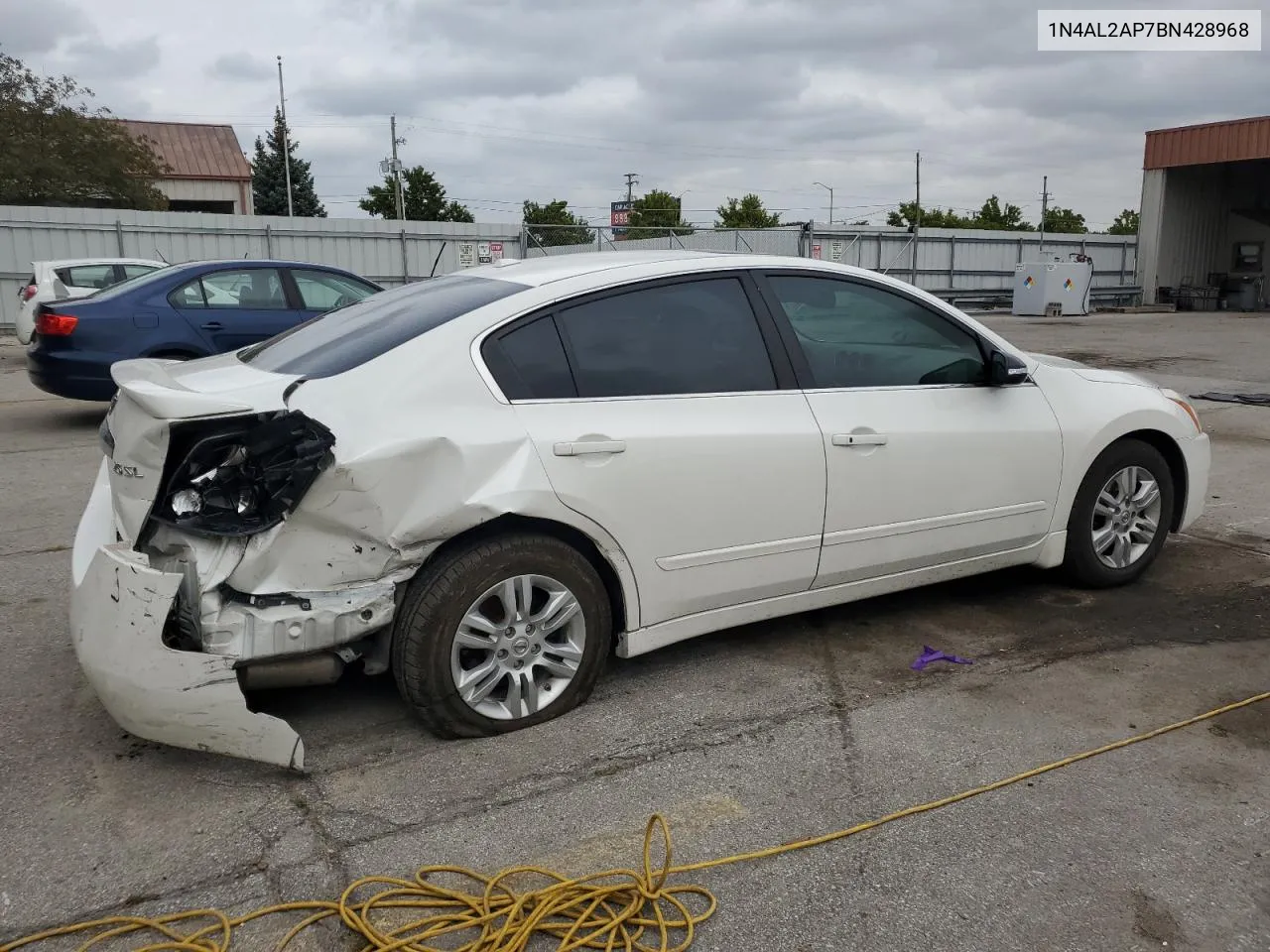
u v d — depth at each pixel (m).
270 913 2.54
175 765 3.23
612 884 2.65
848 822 2.95
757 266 3.94
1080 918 2.53
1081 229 74.88
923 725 3.56
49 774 3.16
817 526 3.87
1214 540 5.85
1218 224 34.69
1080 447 4.60
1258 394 11.80
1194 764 3.30
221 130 47.91
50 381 8.45
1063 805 3.04
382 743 3.37
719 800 3.06
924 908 2.57
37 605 4.66
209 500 2.95
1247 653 4.21
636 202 62.00
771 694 3.79
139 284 8.73
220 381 3.41
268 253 23.03
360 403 3.15
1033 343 19.33
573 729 3.49
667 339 3.67
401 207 53.66
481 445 3.21
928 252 30.42
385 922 2.52
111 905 2.55
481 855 2.79
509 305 3.45
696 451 3.57
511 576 3.32
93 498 3.51
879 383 4.09
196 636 2.93
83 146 33.09
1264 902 2.60
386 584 3.14
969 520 4.29
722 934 2.48
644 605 3.60
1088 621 4.56
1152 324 24.92
